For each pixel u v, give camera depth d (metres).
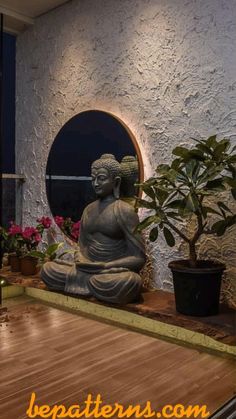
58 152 3.17
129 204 2.44
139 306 2.16
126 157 2.65
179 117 2.41
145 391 1.47
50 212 3.28
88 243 2.50
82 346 1.88
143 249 2.33
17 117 3.59
